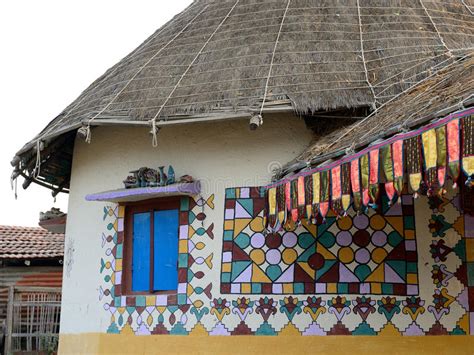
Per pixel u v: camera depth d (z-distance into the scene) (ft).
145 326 34.47
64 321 39.52
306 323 31.30
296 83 33.27
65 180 45.42
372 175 23.68
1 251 69.82
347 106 32.09
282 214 29.53
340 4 38.37
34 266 70.79
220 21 39.19
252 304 32.27
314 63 34.42
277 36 36.42
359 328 30.63
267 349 31.63
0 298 68.54
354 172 24.70
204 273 33.47
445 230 30.50
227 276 32.96
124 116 34.30
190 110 33.14
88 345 36.99
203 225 33.99
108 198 35.53
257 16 38.47
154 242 35.27
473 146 19.40
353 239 31.35
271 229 31.42
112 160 37.63
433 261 30.45
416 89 31.63
